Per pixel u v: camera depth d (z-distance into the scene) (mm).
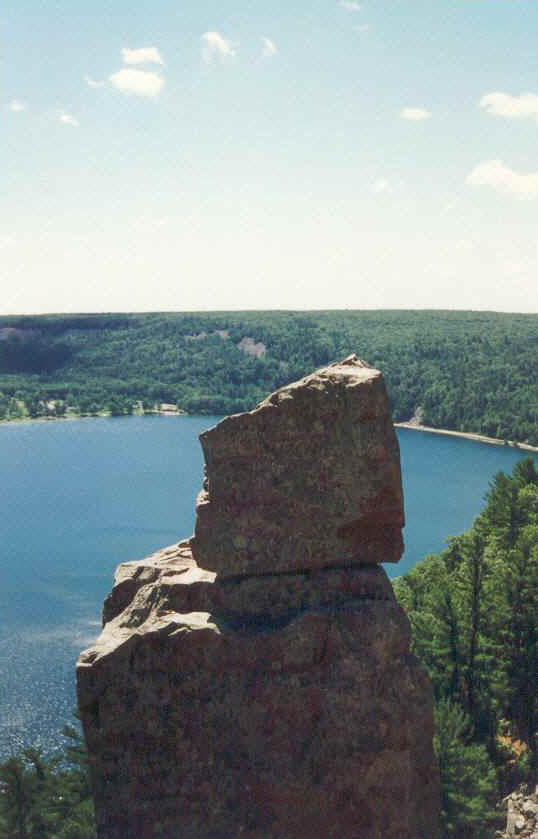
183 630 25062
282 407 25656
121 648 25281
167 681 25141
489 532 95938
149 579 28750
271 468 25906
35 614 166625
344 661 24609
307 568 26000
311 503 25672
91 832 45594
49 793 51250
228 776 24750
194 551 26797
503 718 63562
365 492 25297
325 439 25438
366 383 25172
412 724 25312
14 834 50000
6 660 141000
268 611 26000
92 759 25531
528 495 95125
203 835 24703
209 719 24906
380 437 25125
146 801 25219
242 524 26219
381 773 24250
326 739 24391
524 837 45875
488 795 48812
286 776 24359
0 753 108188
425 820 26172
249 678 24812
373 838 24188
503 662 63438
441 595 65688
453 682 62938
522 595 68250
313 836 24312
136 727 25250
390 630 24828
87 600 176625
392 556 25969
